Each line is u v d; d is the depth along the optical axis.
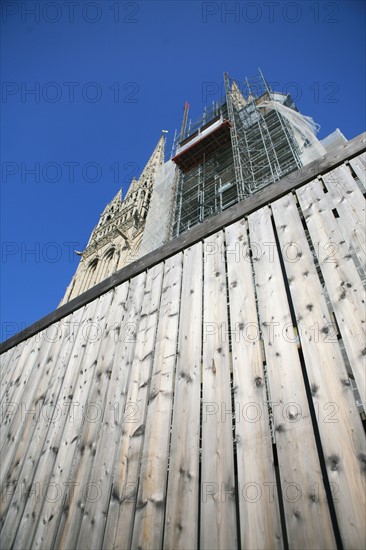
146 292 4.95
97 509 3.18
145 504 2.94
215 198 14.15
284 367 3.03
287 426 2.69
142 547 2.69
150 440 3.34
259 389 3.05
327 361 2.84
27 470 4.08
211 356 3.58
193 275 4.57
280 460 2.56
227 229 4.76
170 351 3.94
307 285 3.44
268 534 2.31
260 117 17.50
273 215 4.39
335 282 3.28
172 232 15.31
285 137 14.37
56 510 3.45
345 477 2.27
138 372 4.04
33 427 4.56
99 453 3.59
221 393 3.26
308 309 3.26
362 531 2.03
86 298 5.86
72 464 3.72
